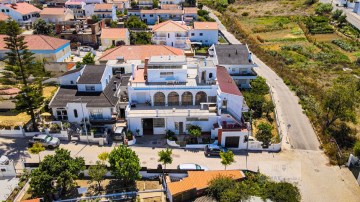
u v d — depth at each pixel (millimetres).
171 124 55438
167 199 41250
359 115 65625
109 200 41094
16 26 51750
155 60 59219
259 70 90000
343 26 127062
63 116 56562
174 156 50625
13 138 54125
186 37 103312
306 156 52406
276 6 165125
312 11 150750
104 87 60812
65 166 40906
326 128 59188
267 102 65875
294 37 118562
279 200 37219
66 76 60219
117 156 42062
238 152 52688
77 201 40750
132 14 136250
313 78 84375
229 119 54656
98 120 55812
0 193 42062
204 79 58594
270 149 53562
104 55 78625
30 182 39500
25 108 52875
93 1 145125
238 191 37938
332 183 46531
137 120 54312
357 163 49625
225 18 147625
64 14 124562
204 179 41375
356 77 83500
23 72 53656
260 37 119375
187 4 161250
